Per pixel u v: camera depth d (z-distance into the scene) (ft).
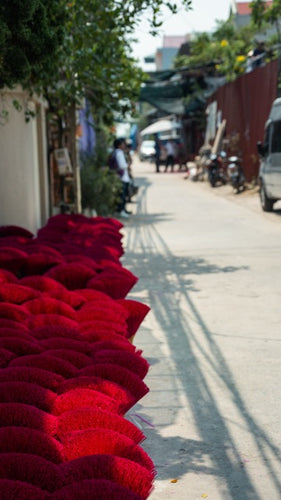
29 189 34.40
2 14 22.39
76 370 9.77
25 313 12.60
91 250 20.06
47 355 9.91
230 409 16.48
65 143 47.50
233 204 70.69
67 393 8.69
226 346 21.50
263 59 93.20
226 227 51.65
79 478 7.18
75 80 36.45
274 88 74.38
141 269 35.19
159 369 19.48
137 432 8.25
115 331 12.01
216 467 13.48
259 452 14.15
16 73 23.80
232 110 97.45
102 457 7.27
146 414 16.26
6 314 12.55
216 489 12.60
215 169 95.20
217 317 25.07
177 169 157.69
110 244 21.74
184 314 25.64
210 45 103.60
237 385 18.06
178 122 174.40
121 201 60.44
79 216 26.71
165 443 14.66
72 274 16.19
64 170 42.57
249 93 86.12
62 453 7.69
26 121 32.89
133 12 30.99
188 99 128.16
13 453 7.29
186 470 13.37
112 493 6.84
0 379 9.14
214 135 113.91
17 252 18.35
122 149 61.36
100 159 66.03
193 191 90.89
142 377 10.17
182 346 21.65
